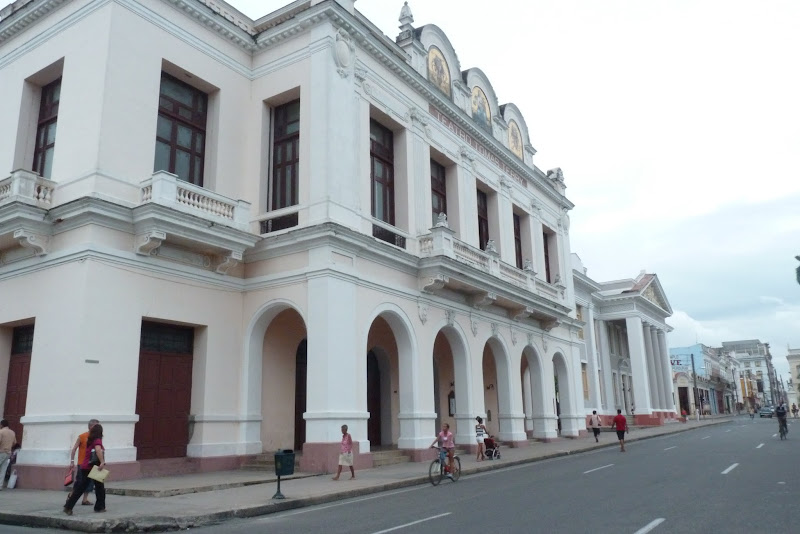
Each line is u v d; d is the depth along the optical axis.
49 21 17.16
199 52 17.91
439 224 20.75
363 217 18.48
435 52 23.95
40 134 17.55
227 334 17.34
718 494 11.34
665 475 14.69
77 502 11.27
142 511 10.12
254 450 17.25
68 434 13.40
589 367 43.06
